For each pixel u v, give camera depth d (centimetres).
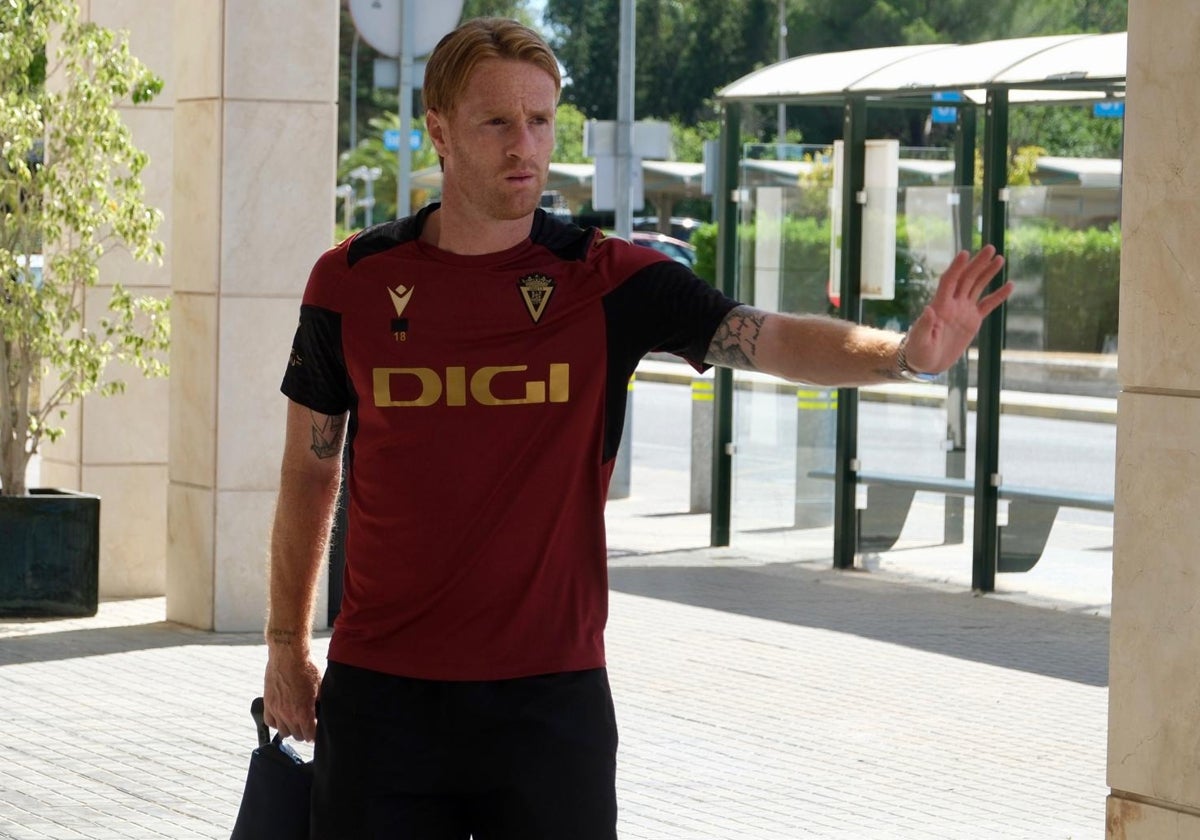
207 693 924
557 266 376
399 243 381
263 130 1062
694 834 701
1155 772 394
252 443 1080
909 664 1034
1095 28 6581
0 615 1119
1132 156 392
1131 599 397
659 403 2945
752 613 1191
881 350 352
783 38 7200
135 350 1115
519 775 372
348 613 382
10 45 1077
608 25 8500
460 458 371
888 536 1381
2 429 1127
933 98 1369
